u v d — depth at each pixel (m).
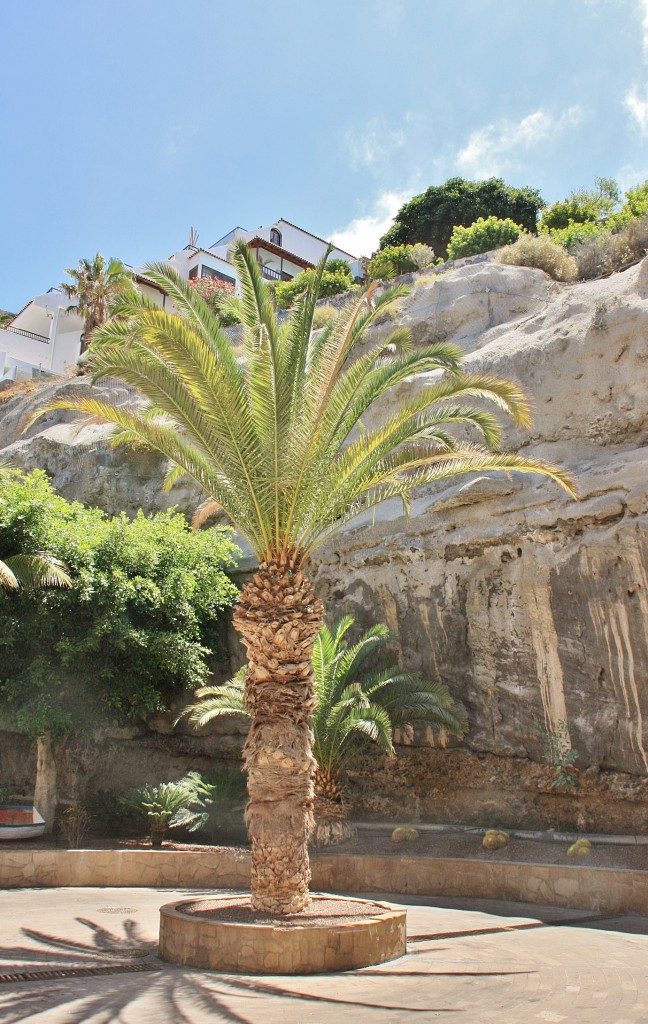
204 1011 5.89
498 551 16.02
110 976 7.15
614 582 14.28
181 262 52.41
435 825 15.85
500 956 8.12
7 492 17.56
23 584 16.47
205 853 13.42
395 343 10.69
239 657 20.17
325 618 18.59
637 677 13.90
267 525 9.62
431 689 15.80
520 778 15.38
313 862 12.83
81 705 17.41
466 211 42.22
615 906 10.95
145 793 16.34
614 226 27.27
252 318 10.31
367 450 9.91
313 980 7.09
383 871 12.66
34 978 6.96
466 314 21.98
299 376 9.70
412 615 17.20
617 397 16.19
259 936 7.46
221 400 9.12
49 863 13.23
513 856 13.77
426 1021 5.72
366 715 15.01
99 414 9.95
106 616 16.95
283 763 8.95
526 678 15.36
